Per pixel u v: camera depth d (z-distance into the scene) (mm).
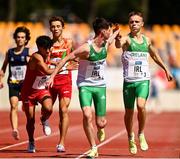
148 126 44469
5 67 27938
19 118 51656
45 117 24609
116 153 25203
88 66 22625
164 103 70312
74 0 128375
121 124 46688
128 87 23734
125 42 23625
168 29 82438
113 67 73250
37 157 23406
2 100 67250
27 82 24531
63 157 23469
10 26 80125
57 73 24031
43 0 125375
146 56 23797
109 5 130000
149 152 25594
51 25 25500
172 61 77250
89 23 118812
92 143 22281
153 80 67375
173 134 36969
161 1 121875
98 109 22953
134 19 23672
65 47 25562
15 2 121938
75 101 67625
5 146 28250
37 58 23938
